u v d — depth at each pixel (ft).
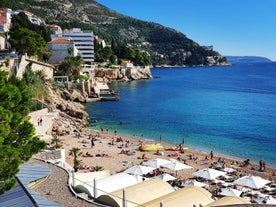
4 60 249.14
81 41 643.86
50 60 522.06
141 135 238.48
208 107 379.14
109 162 165.89
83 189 86.38
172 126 272.31
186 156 185.68
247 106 391.04
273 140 230.07
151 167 138.21
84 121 273.54
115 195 83.05
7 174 58.65
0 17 461.78
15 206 66.13
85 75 463.83
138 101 413.18
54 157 118.93
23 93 77.15
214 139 232.12
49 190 84.12
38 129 201.98
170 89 563.89
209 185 131.34
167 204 77.61
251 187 123.13
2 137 56.70
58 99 297.12
